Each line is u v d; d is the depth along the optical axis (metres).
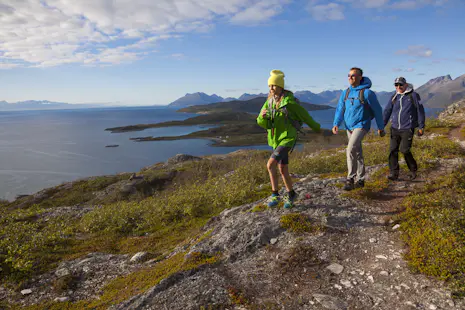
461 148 10.11
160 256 5.53
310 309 2.97
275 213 5.21
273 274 3.66
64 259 6.23
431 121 19.72
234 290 3.34
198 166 24.42
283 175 5.18
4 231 7.78
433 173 6.77
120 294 4.03
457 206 4.62
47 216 11.05
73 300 4.41
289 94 4.58
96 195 22.80
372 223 4.75
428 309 2.76
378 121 5.42
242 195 8.88
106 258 5.95
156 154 130.75
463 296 2.84
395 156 6.51
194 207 8.98
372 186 6.26
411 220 4.49
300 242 4.28
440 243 3.65
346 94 5.73
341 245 4.15
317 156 15.98
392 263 3.61
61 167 99.50
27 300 4.64
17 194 62.91
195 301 3.18
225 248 4.50
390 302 2.94
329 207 5.25
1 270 5.61
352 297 3.10
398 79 6.20
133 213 9.33
